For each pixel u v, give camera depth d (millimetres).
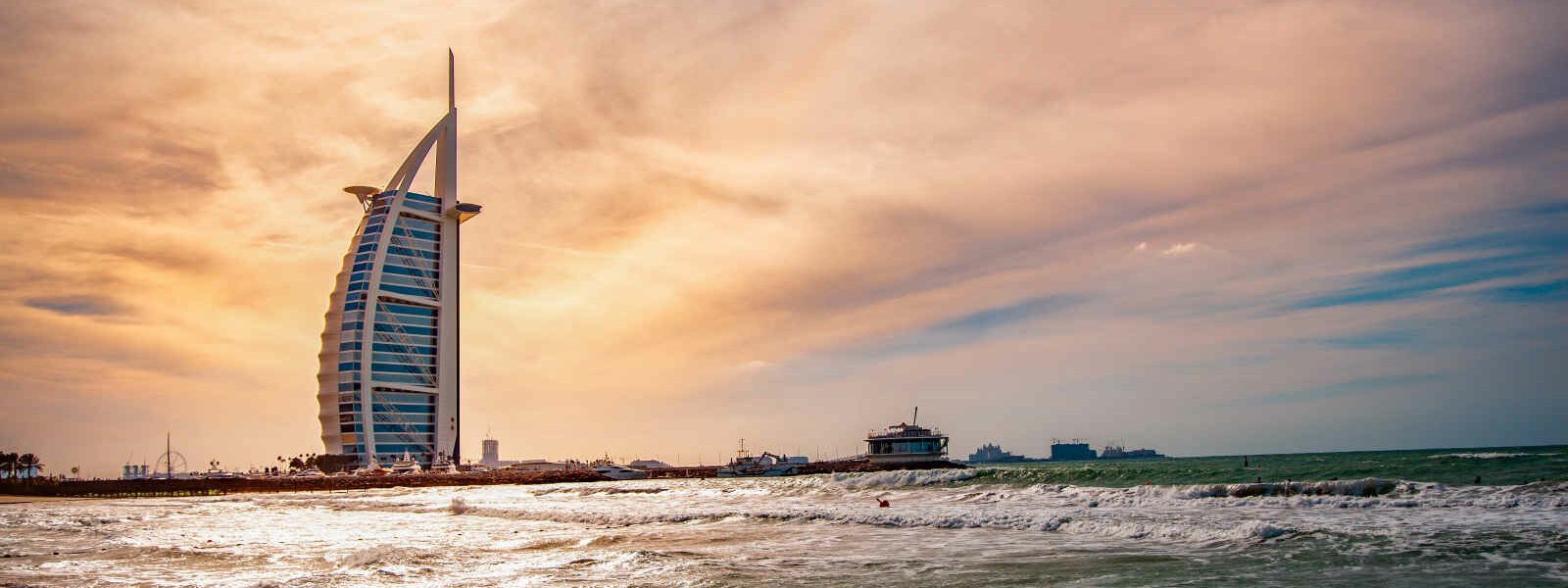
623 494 100125
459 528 53844
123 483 192125
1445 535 32250
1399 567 27469
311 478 190375
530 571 33812
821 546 38312
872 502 63312
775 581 29875
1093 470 84500
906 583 28672
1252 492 50750
